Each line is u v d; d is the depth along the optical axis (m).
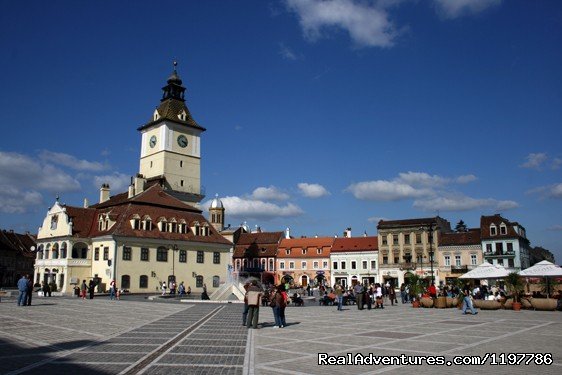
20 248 115.12
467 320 27.41
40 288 66.56
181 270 75.88
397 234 99.62
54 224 76.44
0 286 103.25
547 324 24.89
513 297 39.31
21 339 17.47
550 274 39.72
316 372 11.92
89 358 13.54
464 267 91.69
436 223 96.44
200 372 11.75
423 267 95.81
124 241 69.38
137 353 14.47
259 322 25.38
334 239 111.69
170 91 99.31
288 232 124.44
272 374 11.64
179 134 97.44
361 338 18.62
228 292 52.75
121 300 49.59
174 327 22.27
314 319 27.88
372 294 44.53
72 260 70.88
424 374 11.78
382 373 11.88
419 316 30.56
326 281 107.69
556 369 12.51
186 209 82.62
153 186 83.31
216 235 83.44
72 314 28.81
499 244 90.38
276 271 113.50
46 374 11.37
